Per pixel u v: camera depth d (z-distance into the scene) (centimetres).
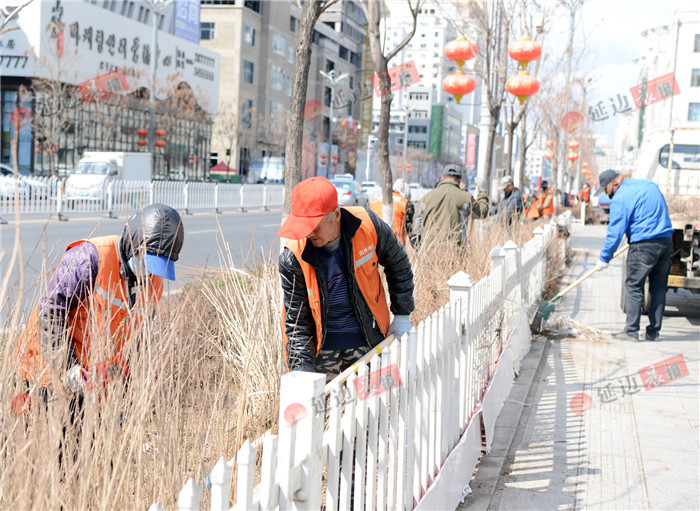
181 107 4938
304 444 195
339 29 8962
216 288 452
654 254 728
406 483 294
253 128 6831
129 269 270
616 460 418
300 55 470
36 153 3794
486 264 600
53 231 1396
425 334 313
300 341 304
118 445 216
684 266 865
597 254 1677
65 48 3722
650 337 754
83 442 201
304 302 300
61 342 249
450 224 742
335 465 223
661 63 4200
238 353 391
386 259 311
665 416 500
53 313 254
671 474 398
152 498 216
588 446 442
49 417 198
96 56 4094
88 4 3950
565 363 650
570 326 798
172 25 5559
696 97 4088
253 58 7406
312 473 196
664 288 748
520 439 454
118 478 204
